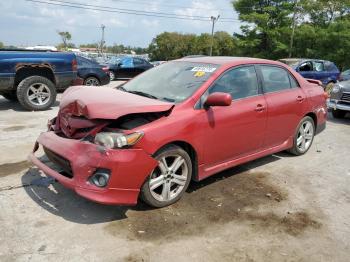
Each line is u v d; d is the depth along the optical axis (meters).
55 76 9.70
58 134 4.31
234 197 4.55
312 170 5.64
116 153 3.60
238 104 4.78
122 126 3.82
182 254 3.37
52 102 9.82
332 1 41.62
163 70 5.21
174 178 4.19
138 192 3.80
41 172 5.04
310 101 6.10
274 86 5.52
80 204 4.17
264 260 3.35
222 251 3.44
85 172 3.62
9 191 4.43
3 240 3.44
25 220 3.80
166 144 4.00
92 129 3.84
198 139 4.28
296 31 40.94
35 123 8.04
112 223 3.81
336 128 8.82
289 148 6.00
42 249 3.34
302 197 4.66
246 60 5.19
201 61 5.11
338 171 5.66
